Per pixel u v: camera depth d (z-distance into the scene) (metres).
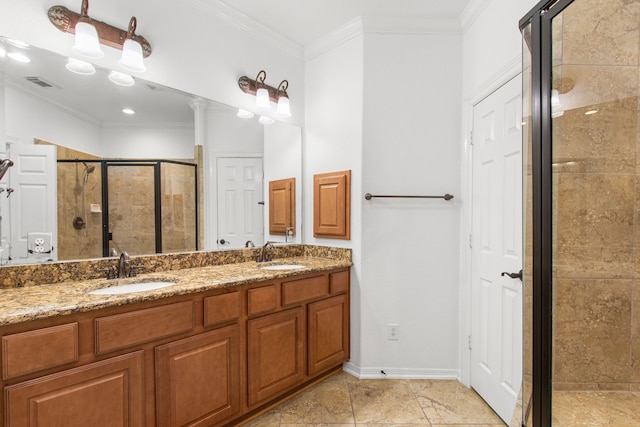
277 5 2.10
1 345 1.00
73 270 1.57
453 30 2.22
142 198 1.84
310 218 2.64
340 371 2.34
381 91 2.26
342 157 2.40
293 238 2.59
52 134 1.55
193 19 2.00
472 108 2.12
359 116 2.28
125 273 1.69
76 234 1.62
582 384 1.40
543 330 1.38
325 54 2.52
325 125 2.52
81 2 1.56
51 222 1.55
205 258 2.08
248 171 2.32
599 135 1.37
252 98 2.33
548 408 1.37
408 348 2.25
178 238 1.98
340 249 2.39
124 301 1.23
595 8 1.33
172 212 1.96
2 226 1.43
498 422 1.75
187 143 2.01
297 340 1.95
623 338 1.41
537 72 1.36
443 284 2.24
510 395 1.70
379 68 2.25
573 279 1.39
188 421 1.44
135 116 1.80
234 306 1.62
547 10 1.33
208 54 2.08
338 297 2.22
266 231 2.42
